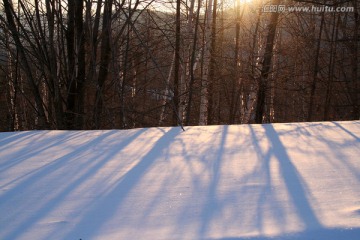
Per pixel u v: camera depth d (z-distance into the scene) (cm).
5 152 301
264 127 401
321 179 230
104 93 673
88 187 216
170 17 884
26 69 599
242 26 1251
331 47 1117
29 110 1139
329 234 156
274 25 898
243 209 182
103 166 260
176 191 209
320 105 1232
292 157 282
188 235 154
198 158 279
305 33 1238
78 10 600
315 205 186
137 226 164
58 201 195
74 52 619
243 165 261
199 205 187
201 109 993
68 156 287
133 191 209
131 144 325
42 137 357
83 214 178
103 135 364
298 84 1188
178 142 331
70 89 612
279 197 198
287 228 160
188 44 997
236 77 1084
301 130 384
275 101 1359
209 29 966
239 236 152
